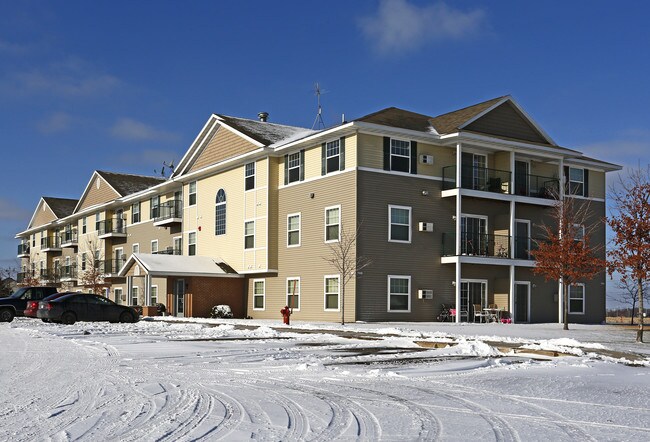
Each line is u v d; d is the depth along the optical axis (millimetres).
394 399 10062
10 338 22172
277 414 8812
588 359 15266
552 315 37156
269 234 36375
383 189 32125
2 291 72625
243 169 38969
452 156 34438
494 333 23250
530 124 36312
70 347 18719
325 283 32906
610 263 22109
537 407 9445
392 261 32094
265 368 13742
